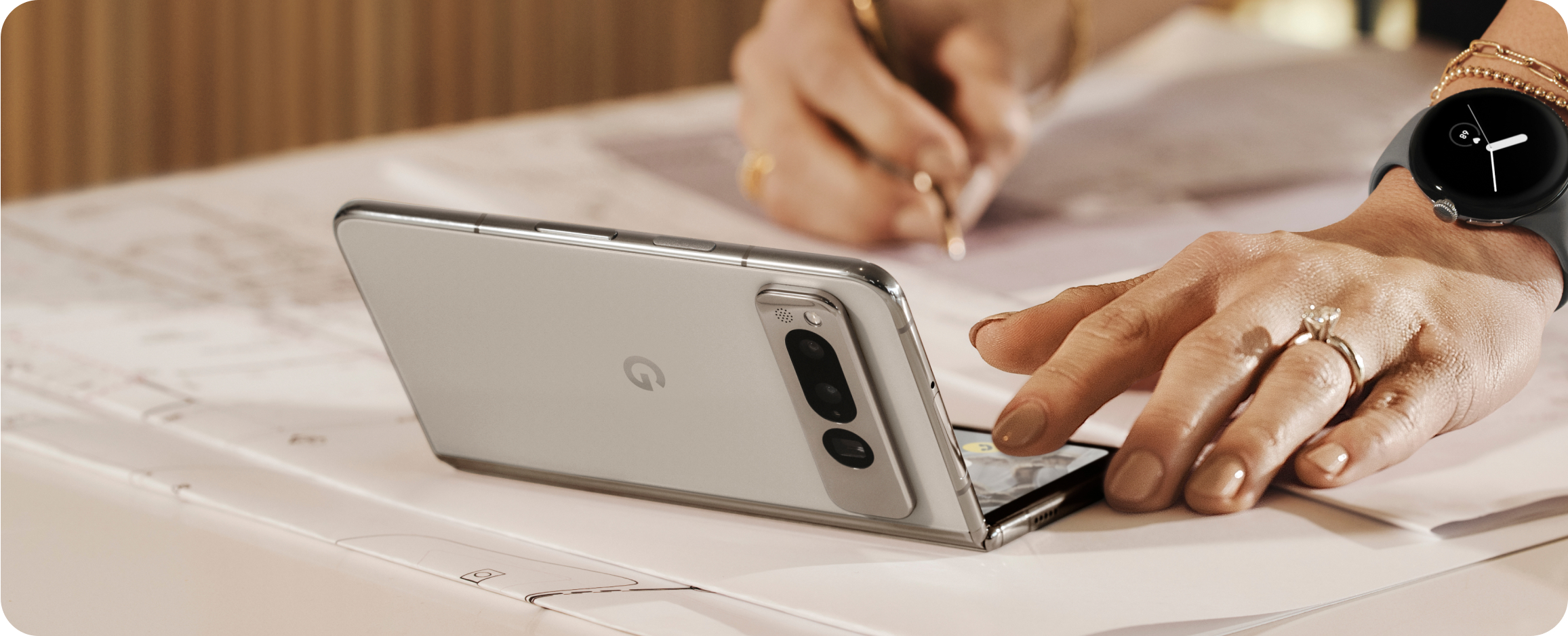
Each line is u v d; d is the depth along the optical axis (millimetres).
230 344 733
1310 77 1350
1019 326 529
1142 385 591
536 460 519
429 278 485
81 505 509
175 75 1834
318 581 433
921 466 423
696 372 444
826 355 404
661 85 2221
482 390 511
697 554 443
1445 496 466
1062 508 469
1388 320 508
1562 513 461
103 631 394
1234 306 500
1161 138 1152
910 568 425
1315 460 471
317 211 1030
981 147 982
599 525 477
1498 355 522
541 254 446
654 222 951
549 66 2105
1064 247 873
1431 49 1462
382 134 1980
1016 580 412
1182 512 469
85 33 1775
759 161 977
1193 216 922
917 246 903
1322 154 1081
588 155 1167
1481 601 398
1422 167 560
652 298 433
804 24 974
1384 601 398
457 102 2035
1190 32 1521
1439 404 500
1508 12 625
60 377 671
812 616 389
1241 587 403
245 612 408
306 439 582
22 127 1771
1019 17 1064
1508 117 554
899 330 386
